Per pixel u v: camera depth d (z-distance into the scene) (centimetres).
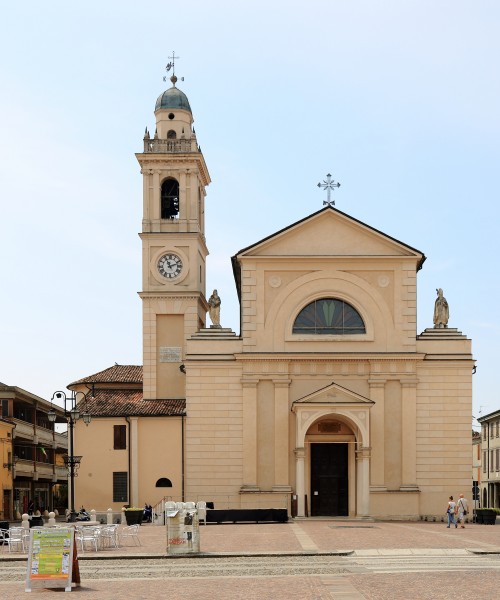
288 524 5212
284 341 5984
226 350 5997
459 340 5956
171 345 6856
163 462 6281
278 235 6044
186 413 6006
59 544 2367
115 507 6316
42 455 9100
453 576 2481
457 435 5884
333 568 2759
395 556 3148
